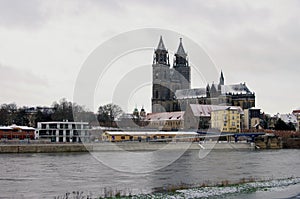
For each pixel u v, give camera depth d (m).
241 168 82.31
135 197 42.41
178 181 58.38
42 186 54.03
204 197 43.69
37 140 140.62
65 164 85.62
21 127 157.88
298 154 135.25
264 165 90.31
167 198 42.50
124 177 62.47
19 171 72.50
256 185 52.00
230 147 169.50
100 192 48.41
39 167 79.44
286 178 62.62
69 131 156.00
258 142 185.88
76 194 47.03
